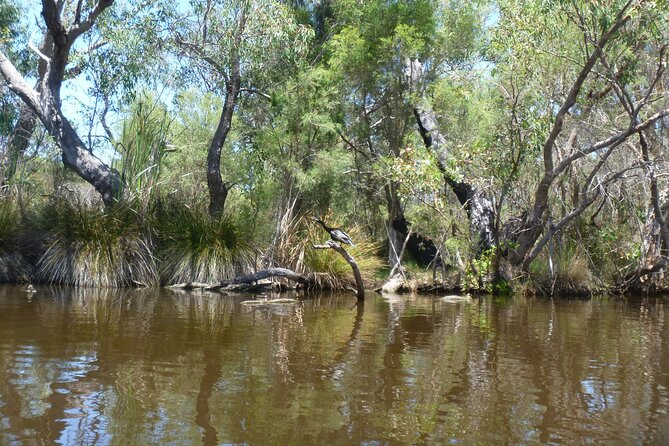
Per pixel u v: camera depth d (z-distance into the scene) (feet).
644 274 40.88
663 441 9.95
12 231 37.47
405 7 43.16
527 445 9.70
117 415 10.64
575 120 39.11
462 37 44.01
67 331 18.28
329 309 26.61
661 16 31.58
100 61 47.37
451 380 13.56
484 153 36.47
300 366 14.47
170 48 45.19
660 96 37.04
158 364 14.26
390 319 23.57
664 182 43.06
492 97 41.19
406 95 42.14
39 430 9.85
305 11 50.29
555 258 40.32
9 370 13.35
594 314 27.66
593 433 10.27
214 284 35.78
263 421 10.52
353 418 10.80
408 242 45.37
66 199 38.65
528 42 34.01
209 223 38.75
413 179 35.96
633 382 13.70
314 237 39.01
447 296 35.19
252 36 41.11
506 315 26.11
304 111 42.52
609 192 40.88
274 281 37.52
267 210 42.98
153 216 38.81
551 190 41.65
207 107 51.47
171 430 9.98
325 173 42.04
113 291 32.42
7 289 31.35
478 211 40.45
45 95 42.14
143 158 39.65
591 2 31.50
